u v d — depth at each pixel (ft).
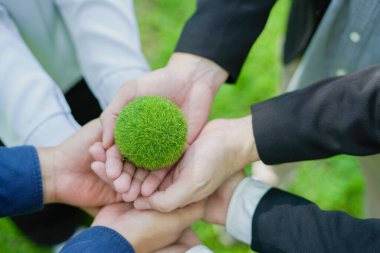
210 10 2.72
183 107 2.66
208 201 2.61
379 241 2.23
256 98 4.33
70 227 3.58
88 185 2.58
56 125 2.64
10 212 2.47
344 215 2.36
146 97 2.36
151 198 2.40
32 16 2.73
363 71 2.31
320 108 2.35
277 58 4.47
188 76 2.67
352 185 3.93
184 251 2.56
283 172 3.52
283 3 4.69
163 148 2.28
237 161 2.53
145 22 4.74
